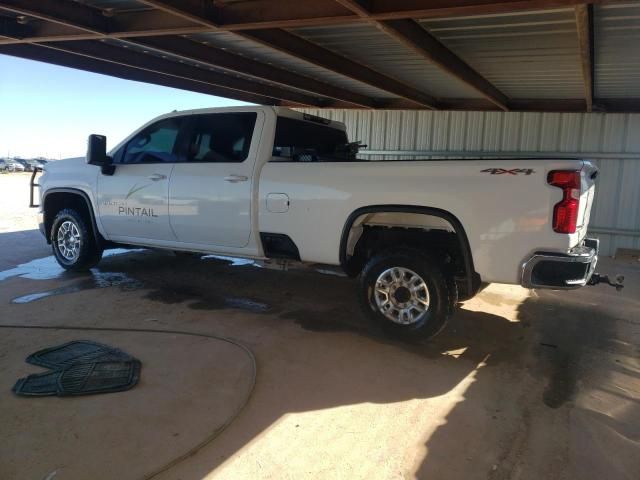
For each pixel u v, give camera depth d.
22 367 3.75
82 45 7.09
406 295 4.40
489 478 2.69
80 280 6.32
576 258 3.78
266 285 6.33
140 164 5.90
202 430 3.00
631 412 3.42
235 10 5.25
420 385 3.72
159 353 4.08
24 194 20.28
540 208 3.82
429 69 7.77
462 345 4.56
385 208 4.35
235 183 5.12
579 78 7.62
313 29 5.94
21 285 6.04
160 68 8.21
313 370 3.89
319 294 5.98
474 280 4.27
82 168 6.41
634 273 8.02
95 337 4.39
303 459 2.79
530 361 4.26
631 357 4.41
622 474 2.75
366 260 4.96
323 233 4.67
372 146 12.00
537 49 6.18
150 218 5.78
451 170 4.10
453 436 3.06
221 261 7.65
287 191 4.83
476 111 10.59
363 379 3.77
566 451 2.94
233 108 5.36
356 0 4.36
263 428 3.06
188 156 5.59
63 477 2.55
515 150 10.49
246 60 7.78
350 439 2.99
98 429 2.97
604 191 9.82
